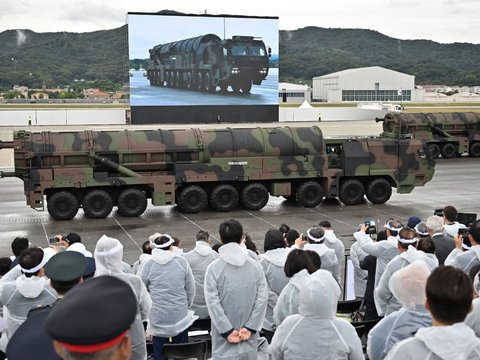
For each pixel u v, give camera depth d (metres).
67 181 17.77
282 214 19.12
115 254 5.32
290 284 5.10
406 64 194.38
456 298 3.16
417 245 6.56
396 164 20.61
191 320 6.72
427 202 21.39
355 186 20.47
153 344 6.65
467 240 6.70
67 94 132.62
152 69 44.69
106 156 18.12
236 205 19.61
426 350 3.21
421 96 115.75
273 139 19.44
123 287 2.22
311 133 19.92
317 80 118.44
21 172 17.64
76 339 2.07
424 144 20.88
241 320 5.59
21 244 7.91
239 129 19.67
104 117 54.34
